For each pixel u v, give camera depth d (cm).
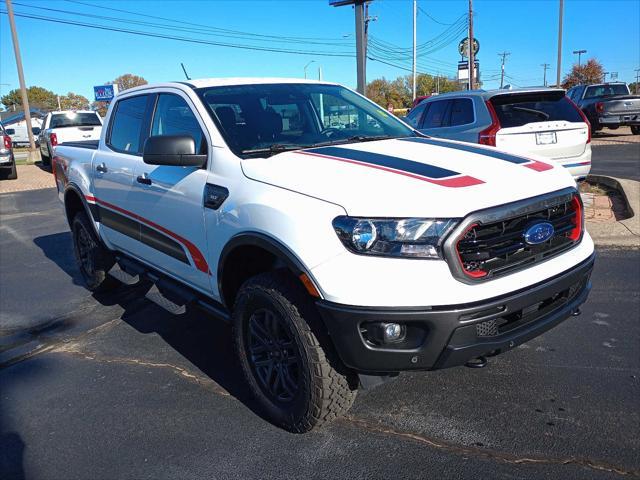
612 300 479
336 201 270
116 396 364
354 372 295
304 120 393
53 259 730
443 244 254
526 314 286
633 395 331
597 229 670
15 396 370
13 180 1653
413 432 306
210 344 440
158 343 447
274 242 286
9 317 520
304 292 286
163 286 423
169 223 386
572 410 319
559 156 767
